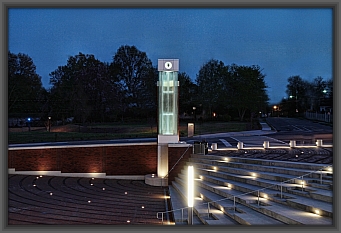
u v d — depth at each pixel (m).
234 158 18.08
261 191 11.86
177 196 15.40
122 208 13.94
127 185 19.89
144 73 62.59
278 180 13.19
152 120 56.12
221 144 30.47
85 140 37.78
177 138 20.78
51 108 53.12
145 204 14.77
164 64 20.50
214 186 14.59
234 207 11.05
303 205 9.52
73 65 58.59
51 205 14.23
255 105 62.78
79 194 16.75
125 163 22.41
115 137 40.44
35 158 22.20
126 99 60.84
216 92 63.84
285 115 97.75
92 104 56.41
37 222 11.53
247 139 35.62
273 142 31.80
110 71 62.28
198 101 63.91
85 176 22.33
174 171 20.08
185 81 64.19
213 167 17.70
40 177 21.39
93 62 59.47
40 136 40.31
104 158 22.38
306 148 24.03
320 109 80.31
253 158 18.41
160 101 20.78
